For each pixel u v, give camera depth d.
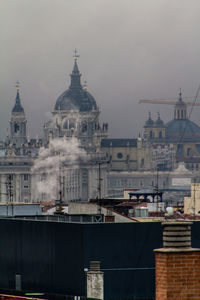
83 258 178.12
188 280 115.12
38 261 189.88
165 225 116.44
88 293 172.12
